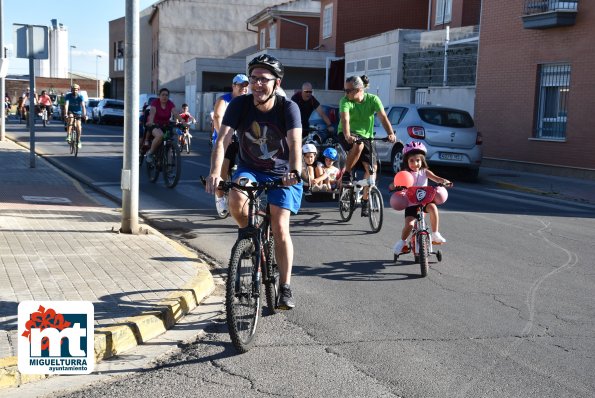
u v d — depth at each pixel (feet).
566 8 58.39
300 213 36.24
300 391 14.44
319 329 18.28
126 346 16.65
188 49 182.09
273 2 184.65
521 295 21.85
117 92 231.71
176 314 18.71
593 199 46.44
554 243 30.19
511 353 16.79
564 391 14.66
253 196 17.04
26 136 94.38
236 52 184.55
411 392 14.46
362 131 31.83
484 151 69.10
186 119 76.74
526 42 63.72
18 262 22.36
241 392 14.38
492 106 67.97
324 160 35.14
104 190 43.42
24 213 31.45
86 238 26.55
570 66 59.26
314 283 22.80
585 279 24.03
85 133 109.29
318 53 118.42
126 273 21.61
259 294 16.96
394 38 87.04
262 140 17.65
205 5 181.78
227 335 17.88
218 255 26.73
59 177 47.26
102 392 14.33
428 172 24.84
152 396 14.16
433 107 55.72
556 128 61.52
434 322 19.01
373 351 16.75
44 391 14.29
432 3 96.84
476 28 75.66
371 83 94.38
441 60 79.41
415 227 24.70
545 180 56.08
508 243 29.96
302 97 39.19
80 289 19.60
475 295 21.74
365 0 116.57
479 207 40.37
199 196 41.96
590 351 17.03
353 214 36.27
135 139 27.68
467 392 14.51
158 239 27.04
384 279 23.47
